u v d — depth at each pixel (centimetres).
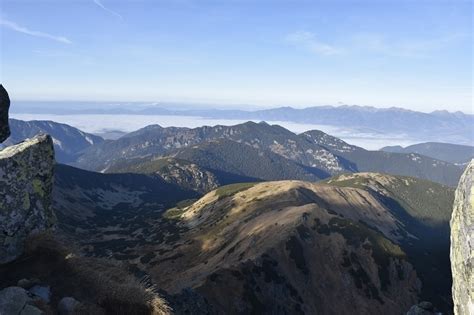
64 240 1536
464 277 1291
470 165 1356
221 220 17275
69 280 1369
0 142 1605
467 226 1288
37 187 1522
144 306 1388
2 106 1572
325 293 9338
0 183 1434
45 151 1584
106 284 1398
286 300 8331
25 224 1448
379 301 9556
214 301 7100
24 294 1184
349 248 10756
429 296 10106
